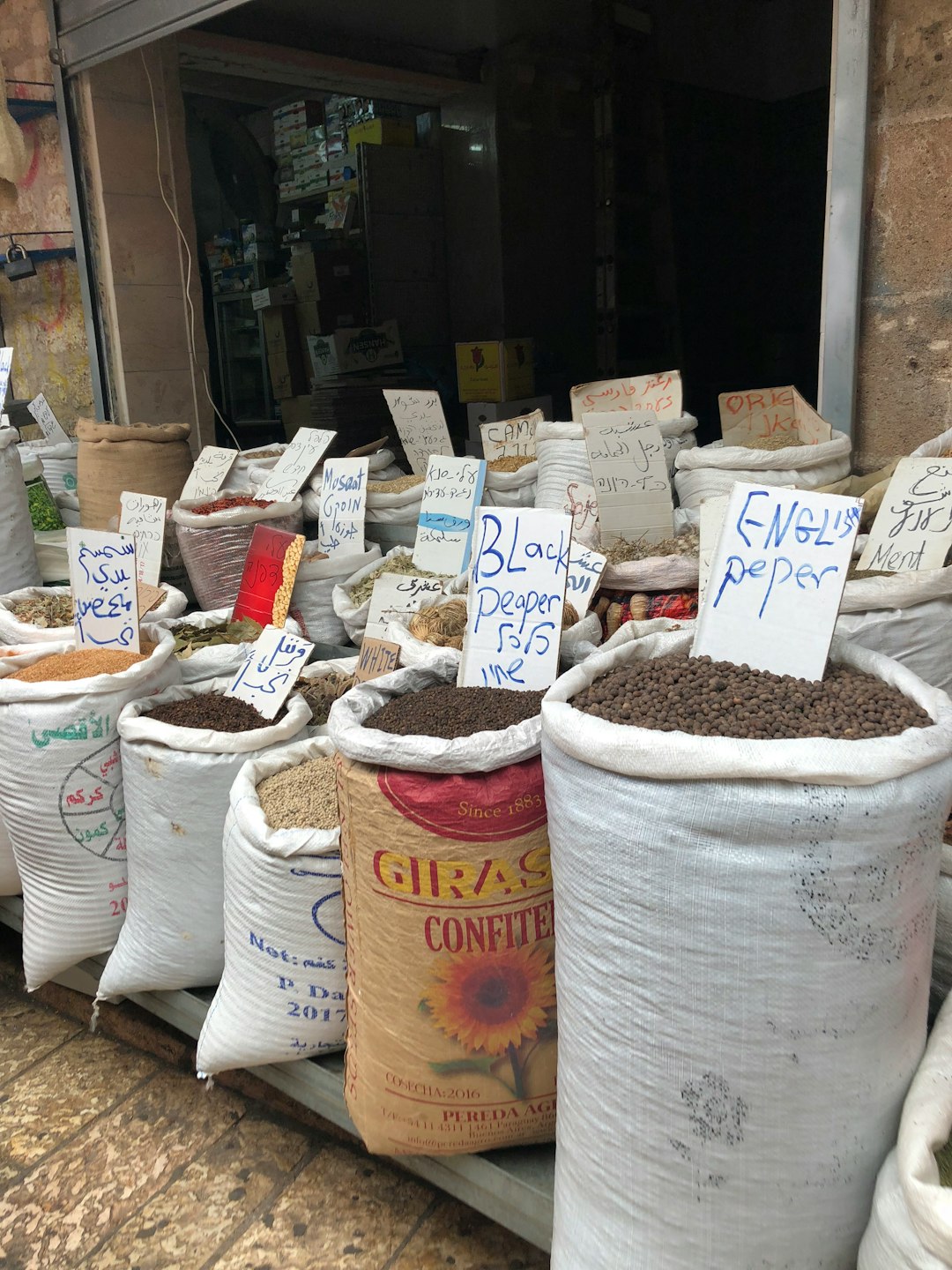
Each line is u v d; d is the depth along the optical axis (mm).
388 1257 1645
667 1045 1096
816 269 6379
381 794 1329
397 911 1370
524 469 2930
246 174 6461
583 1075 1196
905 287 2279
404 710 1493
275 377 6117
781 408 2562
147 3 3709
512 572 1595
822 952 1025
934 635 1773
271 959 1640
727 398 2613
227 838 1676
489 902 1338
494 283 6012
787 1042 1053
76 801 1998
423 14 5148
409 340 6230
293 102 6488
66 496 4164
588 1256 1229
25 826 2037
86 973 2234
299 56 5000
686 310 6195
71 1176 1859
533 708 1452
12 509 3326
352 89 5590
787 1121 1079
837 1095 1077
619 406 2793
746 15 6113
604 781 1073
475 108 5754
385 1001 1426
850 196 2277
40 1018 2355
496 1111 1439
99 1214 1768
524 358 5328
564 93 5914
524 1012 1394
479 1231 1680
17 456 3365
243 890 1631
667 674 1221
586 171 6191
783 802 988
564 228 6172
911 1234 945
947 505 1838
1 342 5348
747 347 6648
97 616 2199
